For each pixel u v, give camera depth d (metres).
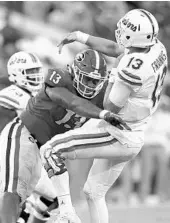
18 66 20.62
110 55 19.61
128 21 17.55
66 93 17.92
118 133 17.84
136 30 17.42
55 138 18.09
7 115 25.88
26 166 19.34
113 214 25.64
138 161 30.97
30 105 19.44
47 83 18.22
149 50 17.61
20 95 20.50
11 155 19.23
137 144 18.08
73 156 18.02
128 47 17.75
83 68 17.94
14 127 19.69
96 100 18.62
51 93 18.08
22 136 19.52
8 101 20.39
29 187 20.31
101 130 17.97
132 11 17.72
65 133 18.16
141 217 24.84
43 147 18.14
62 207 18.08
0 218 18.77
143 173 30.73
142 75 17.16
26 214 20.64
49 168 18.00
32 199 20.70
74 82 18.25
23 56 20.77
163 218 24.52
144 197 30.77
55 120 19.02
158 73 17.48
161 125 30.83
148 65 17.25
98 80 18.14
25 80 20.66
